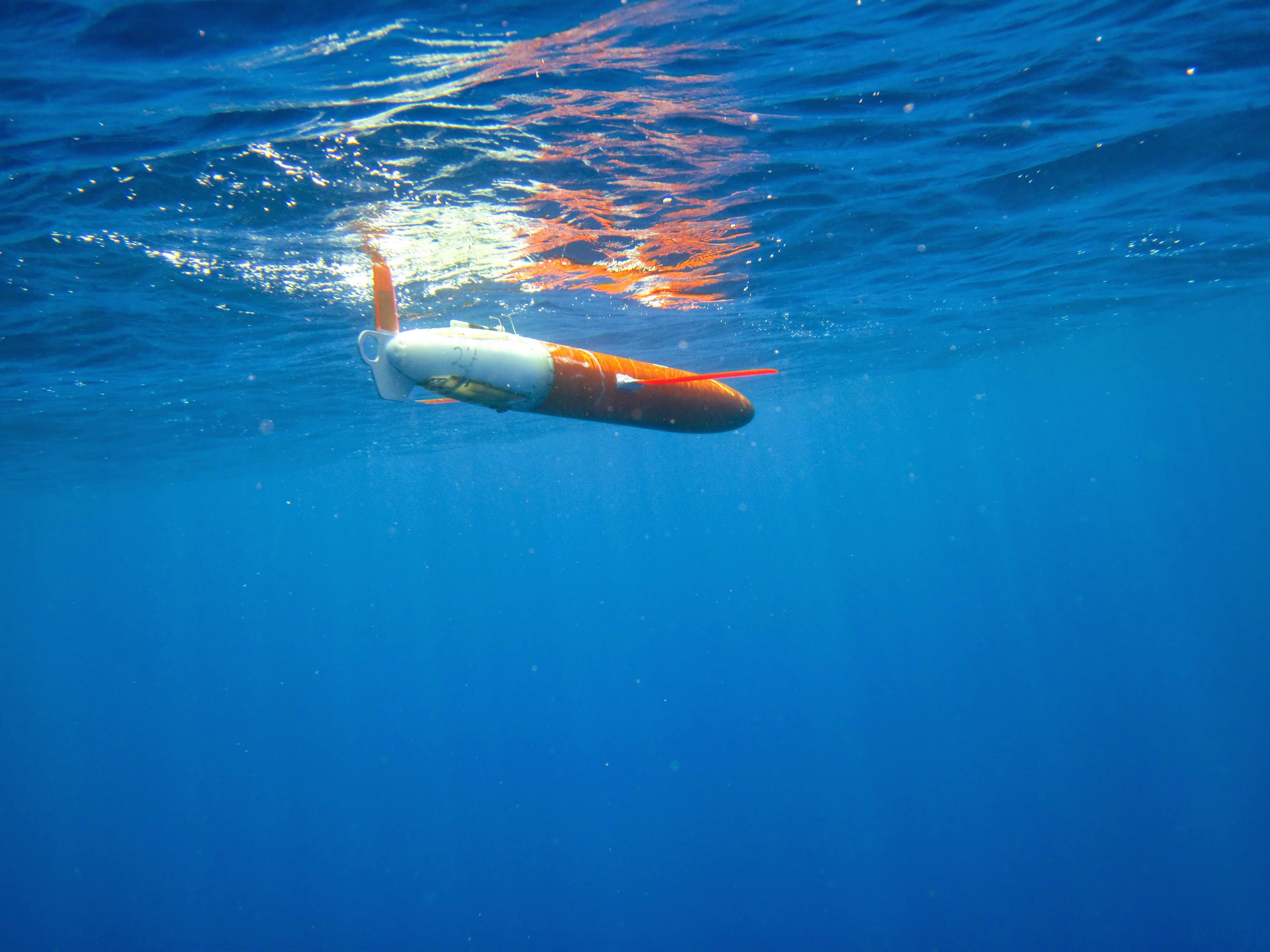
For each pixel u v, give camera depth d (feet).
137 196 24.57
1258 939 57.47
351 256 32.07
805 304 52.70
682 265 39.29
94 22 15.66
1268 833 71.36
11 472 85.61
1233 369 189.88
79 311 35.70
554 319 47.57
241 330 41.60
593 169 26.55
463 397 10.85
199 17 15.88
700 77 21.34
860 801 94.79
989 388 156.35
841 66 21.75
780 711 155.94
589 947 71.46
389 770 160.15
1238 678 119.55
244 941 83.61
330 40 17.19
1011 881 70.85
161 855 122.52
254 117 20.44
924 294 55.98
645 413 13.28
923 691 153.28
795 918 70.59
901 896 71.15
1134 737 101.81
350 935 80.48
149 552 241.96
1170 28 21.76
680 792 109.29
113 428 67.26
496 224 30.50
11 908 106.22
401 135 22.44
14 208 24.44
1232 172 35.32
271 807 145.38
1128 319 89.97
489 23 17.21
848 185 31.19
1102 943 60.39
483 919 79.30
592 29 18.10
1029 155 30.60
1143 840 74.33
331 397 65.36
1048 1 19.49
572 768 134.62
